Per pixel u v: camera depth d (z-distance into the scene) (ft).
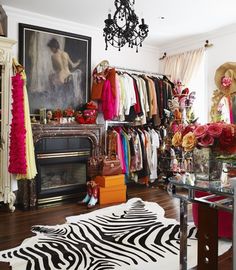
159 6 11.87
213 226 5.43
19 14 12.64
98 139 14.30
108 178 12.71
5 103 11.03
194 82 16.11
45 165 12.74
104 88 14.21
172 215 10.93
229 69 13.33
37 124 12.08
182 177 6.39
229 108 13.17
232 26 14.19
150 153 15.62
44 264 7.00
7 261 7.11
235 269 4.94
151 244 8.26
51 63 13.65
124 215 10.88
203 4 11.72
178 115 14.80
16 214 11.07
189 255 7.61
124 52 16.51
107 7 12.12
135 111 15.15
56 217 10.68
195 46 16.28
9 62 11.03
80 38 14.57
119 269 6.81
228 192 5.06
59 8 12.31
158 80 16.12
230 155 5.64
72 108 14.37
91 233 9.05
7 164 11.18
